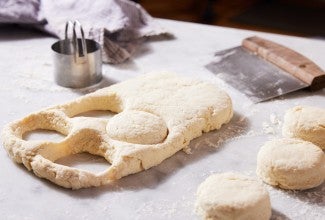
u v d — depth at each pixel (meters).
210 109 0.56
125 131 0.51
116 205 0.45
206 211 0.42
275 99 0.63
